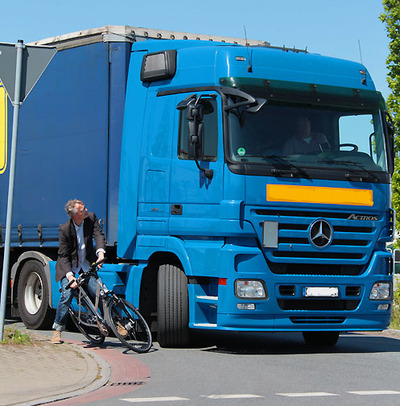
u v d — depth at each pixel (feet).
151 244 38.78
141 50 41.27
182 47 41.37
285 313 36.11
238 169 35.42
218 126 36.17
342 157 37.88
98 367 31.32
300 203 36.35
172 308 37.60
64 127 45.01
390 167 39.32
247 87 36.35
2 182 49.11
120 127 42.04
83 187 43.52
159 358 34.63
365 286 37.91
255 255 35.65
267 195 35.73
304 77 37.93
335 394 26.48
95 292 36.99
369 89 39.65
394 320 59.52
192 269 36.78
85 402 24.88
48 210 45.91
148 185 39.22
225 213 35.50
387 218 38.83
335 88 38.52
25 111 47.75
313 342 42.42
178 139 37.96
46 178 46.09
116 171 41.96
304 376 30.30
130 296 39.86
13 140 34.68
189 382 28.68
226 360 34.30
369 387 28.12
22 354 32.96
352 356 36.83
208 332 47.83
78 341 39.70
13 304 48.57
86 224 37.45
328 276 36.96
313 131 37.45
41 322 46.39
